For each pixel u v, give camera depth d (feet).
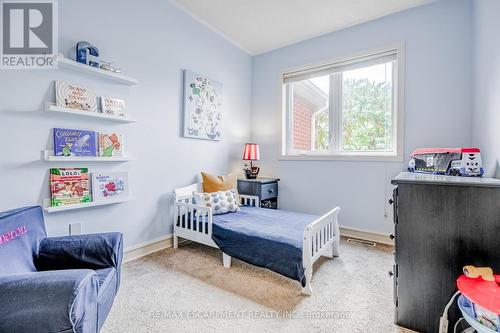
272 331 4.48
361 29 9.57
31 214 4.48
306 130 11.44
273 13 9.05
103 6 6.82
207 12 9.07
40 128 5.69
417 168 6.59
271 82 12.01
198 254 8.06
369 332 4.47
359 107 9.98
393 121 9.21
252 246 6.48
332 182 10.24
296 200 11.23
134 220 7.68
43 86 5.74
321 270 6.91
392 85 9.22
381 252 8.23
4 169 5.23
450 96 7.95
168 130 8.64
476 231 4.04
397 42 8.80
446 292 4.24
